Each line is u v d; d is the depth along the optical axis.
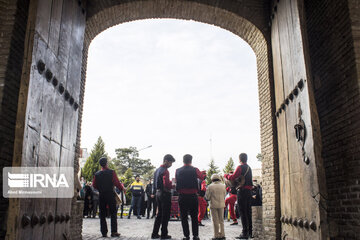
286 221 6.04
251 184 8.12
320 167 4.67
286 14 6.27
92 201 15.30
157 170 8.20
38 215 4.30
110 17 8.01
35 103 4.25
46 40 4.72
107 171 8.40
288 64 6.11
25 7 5.20
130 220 14.78
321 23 5.70
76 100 6.19
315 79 5.88
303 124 5.19
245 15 7.85
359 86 4.56
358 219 4.47
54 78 4.99
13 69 4.82
